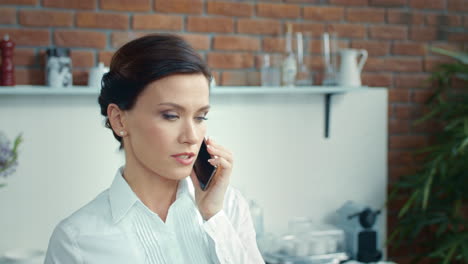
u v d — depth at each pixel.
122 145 1.03
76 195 2.42
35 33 2.38
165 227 0.99
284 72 2.65
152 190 1.00
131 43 0.93
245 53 2.73
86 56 2.46
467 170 2.83
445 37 3.14
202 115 0.93
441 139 3.08
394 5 3.02
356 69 2.75
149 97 0.89
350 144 2.92
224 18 2.68
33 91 2.18
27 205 2.35
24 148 2.33
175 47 0.90
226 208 1.14
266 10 2.76
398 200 3.08
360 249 2.60
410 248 3.14
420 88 3.10
